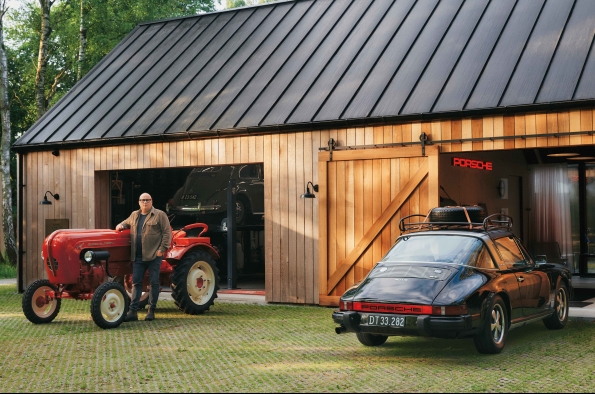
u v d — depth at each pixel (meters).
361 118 12.05
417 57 13.02
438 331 7.26
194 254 11.68
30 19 29.36
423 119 11.55
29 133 16.53
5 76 23.00
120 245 10.81
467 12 13.60
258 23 17.02
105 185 15.66
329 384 6.46
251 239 18.83
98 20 28.30
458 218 9.02
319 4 16.56
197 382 6.64
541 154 17.52
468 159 14.29
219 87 15.11
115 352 8.29
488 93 11.30
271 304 13.06
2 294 15.86
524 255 8.91
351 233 12.26
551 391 6.08
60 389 6.47
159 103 15.52
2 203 23.97
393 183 11.87
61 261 10.26
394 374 6.84
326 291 12.46
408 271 7.89
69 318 11.34
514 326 8.23
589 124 10.24
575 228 17.45
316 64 14.33
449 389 6.19
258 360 7.69
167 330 9.93
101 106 16.41
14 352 8.41
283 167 13.02
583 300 12.62
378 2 15.48
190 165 14.12
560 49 11.48
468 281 7.59
